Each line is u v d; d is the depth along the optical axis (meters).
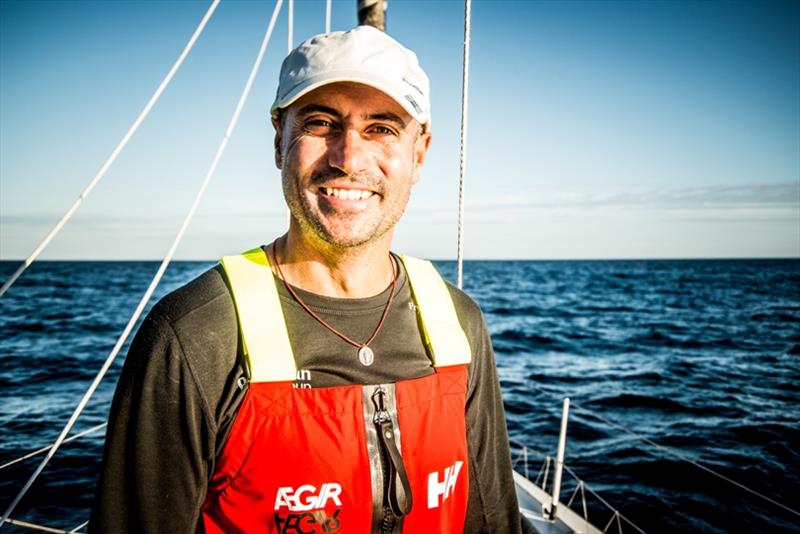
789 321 30.80
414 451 1.27
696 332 26.64
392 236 1.39
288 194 1.28
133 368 1.13
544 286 59.91
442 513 1.32
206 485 1.16
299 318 1.27
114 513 1.11
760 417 11.91
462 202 2.35
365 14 2.72
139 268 117.31
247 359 1.16
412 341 1.37
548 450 9.45
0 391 14.00
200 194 2.30
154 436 1.11
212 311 1.18
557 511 3.62
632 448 9.41
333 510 1.16
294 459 1.13
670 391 14.45
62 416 11.44
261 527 1.14
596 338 24.64
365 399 1.23
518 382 15.49
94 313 33.38
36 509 7.03
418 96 1.28
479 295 48.00
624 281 68.94
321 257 1.31
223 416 1.15
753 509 7.38
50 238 1.69
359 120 1.24
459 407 1.38
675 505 7.43
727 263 150.88
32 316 31.66
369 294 1.37
